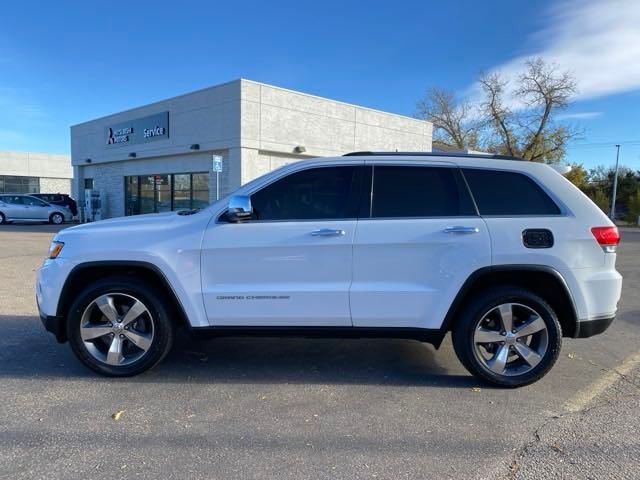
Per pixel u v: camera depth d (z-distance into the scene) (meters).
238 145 17.00
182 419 3.43
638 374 4.43
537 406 3.72
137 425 3.33
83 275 4.19
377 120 22.00
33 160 47.75
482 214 4.00
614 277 4.00
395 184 4.09
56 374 4.23
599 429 3.34
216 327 4.07
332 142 20.08
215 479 2.71
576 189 4.08
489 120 39.38
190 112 18.84
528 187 4.08
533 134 38.25
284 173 4.13
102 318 4.20
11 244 14.17
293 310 4.00
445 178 4.09
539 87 36.94
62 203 25.81
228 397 3.81
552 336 3.96
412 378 4.27
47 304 4.12
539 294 4.17
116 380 4.12
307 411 3.58
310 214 4.06
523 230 3.93
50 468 2.79
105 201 25.03
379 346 5.13
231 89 17.08
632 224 44.47
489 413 3.59
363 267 3.96
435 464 2.89
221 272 4.02
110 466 2.82
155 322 4.10
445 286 3.94
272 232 3.98
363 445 3.10
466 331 4.00
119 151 23.05
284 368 4.46
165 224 4.14
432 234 3.92
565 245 3.92
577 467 2.87
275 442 3.12
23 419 3.39
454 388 4.05
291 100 18.44
